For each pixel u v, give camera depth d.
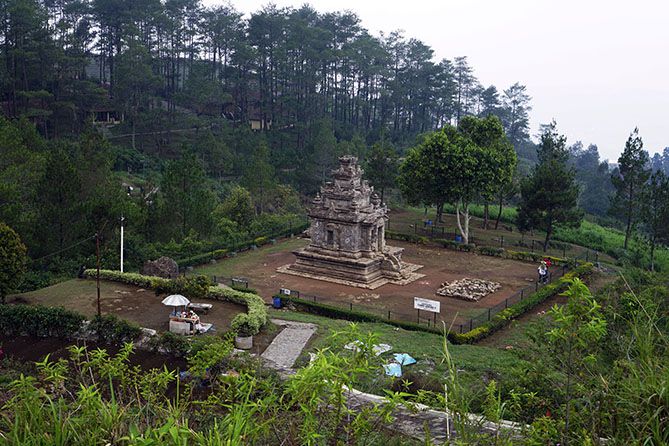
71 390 19.38
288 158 114.50
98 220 57.19
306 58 136.75
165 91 141.75
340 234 60.88
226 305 47.47
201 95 118.00
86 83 110.12
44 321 39.72
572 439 12.13
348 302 53.34
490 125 77.44
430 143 73.56
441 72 160.12
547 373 18.84
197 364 20.67
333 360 11.67
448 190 73.94
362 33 157.75
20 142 64.81
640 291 29.56
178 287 46.47
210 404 15.80
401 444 17.11
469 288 56.56
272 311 49.03
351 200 60.59
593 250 78.81
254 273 61.75
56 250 55.47
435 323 46.50
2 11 97.75
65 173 56.03
